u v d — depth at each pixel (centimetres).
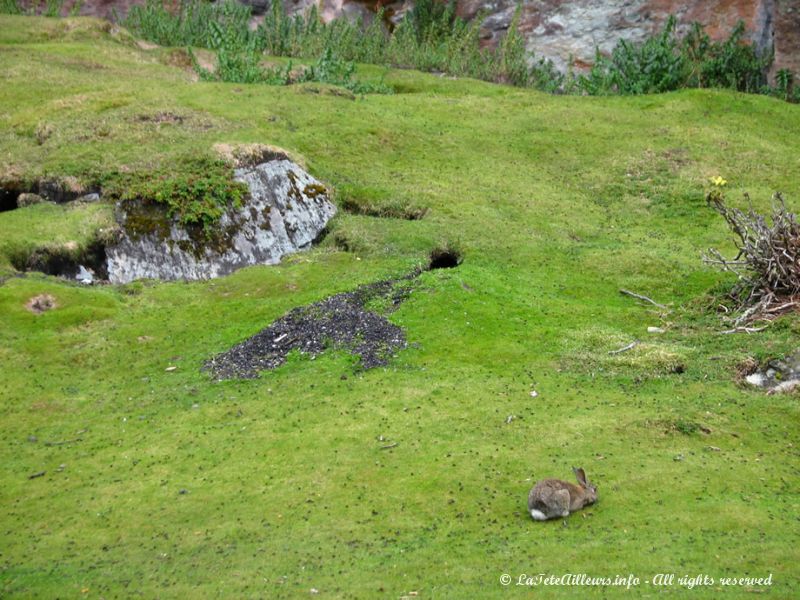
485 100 3403
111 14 4541
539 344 1695
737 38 3697
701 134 3014
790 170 2761
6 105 2889
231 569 1011
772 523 1049
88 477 1284
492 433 1333
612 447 1277
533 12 4338
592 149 2952
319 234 2319
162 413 1480
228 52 3403
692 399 1443
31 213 2202
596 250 2245
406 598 923
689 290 2006
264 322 1808
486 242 2230
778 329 1656
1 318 1792
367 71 3747
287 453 1305
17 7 4241
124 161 2347
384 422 1383
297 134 2753
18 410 1512
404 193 2481
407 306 1845
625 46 3681
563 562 972
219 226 2180
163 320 1848
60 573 1035
